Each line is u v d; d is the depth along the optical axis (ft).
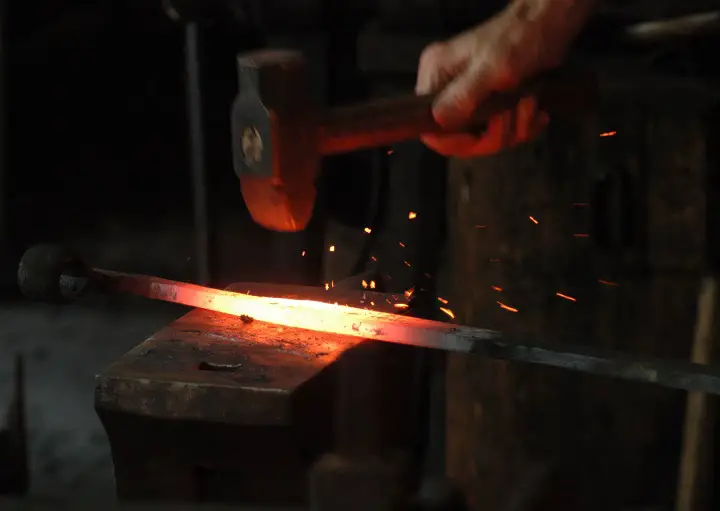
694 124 5.96
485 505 6.41
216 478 4.77
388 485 4.51
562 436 6.28
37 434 8.00
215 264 7.07
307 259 6.88
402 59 6.33
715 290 5.82
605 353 4.75
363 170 7.79
